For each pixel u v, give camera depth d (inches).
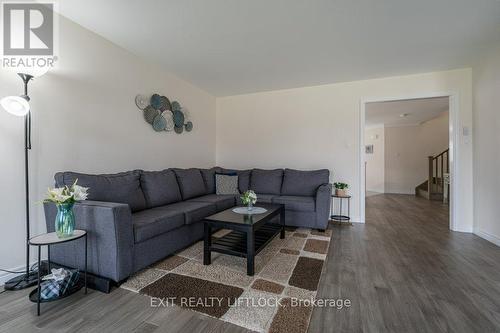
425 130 285.9
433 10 81.9
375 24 90.7
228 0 77.9
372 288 71.7
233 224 83.1
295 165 170.7
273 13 84.7
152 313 59.8
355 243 111.3
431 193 247.3
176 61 126.8
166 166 141.5
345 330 53.9
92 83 99.3
